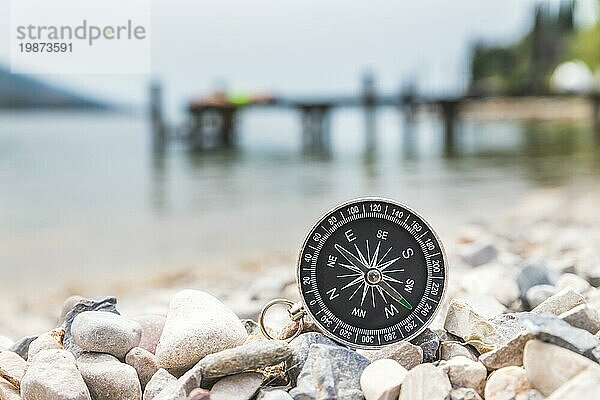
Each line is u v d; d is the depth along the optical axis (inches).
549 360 9.0
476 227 33.8
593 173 56.7
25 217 39.1
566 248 24.8
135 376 10.3
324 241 10.6
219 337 10.5
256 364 9.8
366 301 10.5
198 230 37.5
